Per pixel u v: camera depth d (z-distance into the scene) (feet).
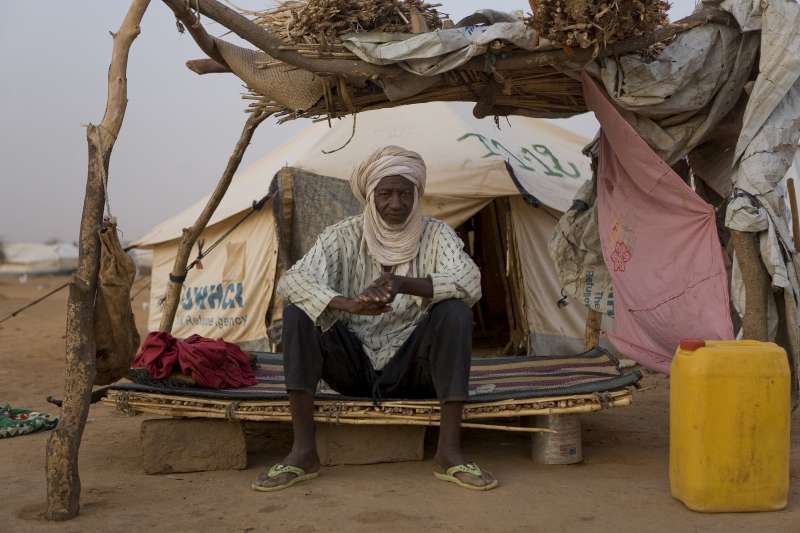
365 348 12.15
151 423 11.93
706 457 9.66
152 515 9.88
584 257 17.24
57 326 46.19
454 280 11.09
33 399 20.75
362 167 11.95
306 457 11.17
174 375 12.97
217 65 15.49
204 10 12.06
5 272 154.81
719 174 15.06
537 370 14.76
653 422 15.79
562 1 11.51
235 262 28.02
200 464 12.01
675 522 9.37
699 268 13.28
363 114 29.53
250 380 13.78
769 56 11.93
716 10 12.79
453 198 26.40
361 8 12.96
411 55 12.64
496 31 12.51
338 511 9.89
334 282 12.03
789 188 24.63
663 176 13.44
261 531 9.23
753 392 9.60
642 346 14.55
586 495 10.52
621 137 13.78
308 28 12.85
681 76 12.60
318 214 26.17
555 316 27.17
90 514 9.95
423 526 9.30
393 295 10.53
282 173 26.05
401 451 12.32
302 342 11.10
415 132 28.55
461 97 14.38
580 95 14.94
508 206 27.45
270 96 14.07
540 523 9.37
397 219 11.75
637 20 11.94
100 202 10.71
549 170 29.45
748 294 11.96
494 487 10.83
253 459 12.73
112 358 12.16
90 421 16.57
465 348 11.08
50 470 9.78
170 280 19.72
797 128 12.21
